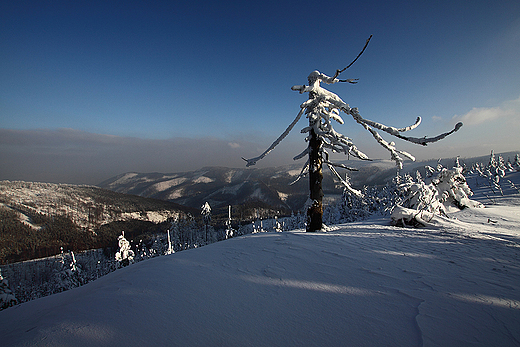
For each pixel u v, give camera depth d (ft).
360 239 19.07
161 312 7.77
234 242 18.39
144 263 14.16
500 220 43.04
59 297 11.47
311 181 28.27
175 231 196.03
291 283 10.20
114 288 9.74
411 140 16.01
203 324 7.15
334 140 25.52
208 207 164.76
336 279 10.58
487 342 5.94
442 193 59.72
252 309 8.07
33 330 6.81
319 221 27.37
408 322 7.03
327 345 6.14
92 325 6.90
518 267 11.91
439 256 14.06
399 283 10.03
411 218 30.94
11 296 46.39
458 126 13.17
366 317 7.41
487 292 8.94
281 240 18.58
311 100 26.30
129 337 6.37
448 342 5.99
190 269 11.95
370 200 140.46
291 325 7.11
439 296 8.67
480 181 171.42
